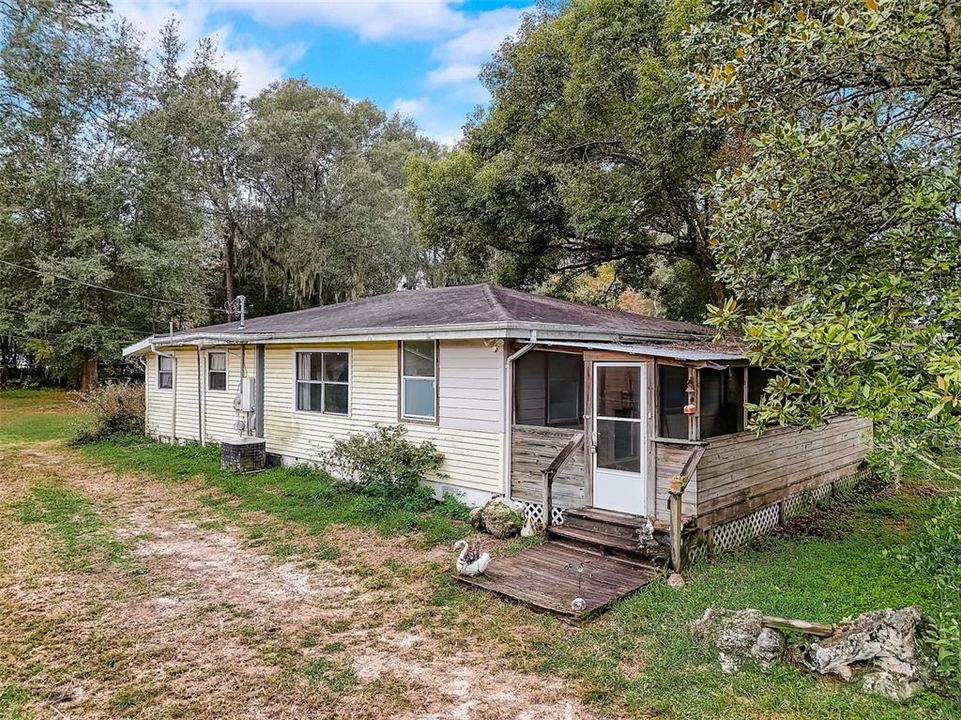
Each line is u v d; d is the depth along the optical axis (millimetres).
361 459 8836
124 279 22250
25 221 20625
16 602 5477
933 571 3822
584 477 7371
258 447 11344
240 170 28156
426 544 7098
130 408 15633
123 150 22703
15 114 20328
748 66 4691
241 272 30234
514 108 14625
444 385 8812
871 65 4379
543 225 15023
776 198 4723
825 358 3893
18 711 3805
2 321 20469
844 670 3949
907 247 4293
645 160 11953
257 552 6914
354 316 10930
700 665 4246
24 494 9555
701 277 15617
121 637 4832
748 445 7484
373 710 3840
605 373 7195
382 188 29969
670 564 6027
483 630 4945
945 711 3516
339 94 32594
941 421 3367
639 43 12188
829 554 6723
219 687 4105
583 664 4348
